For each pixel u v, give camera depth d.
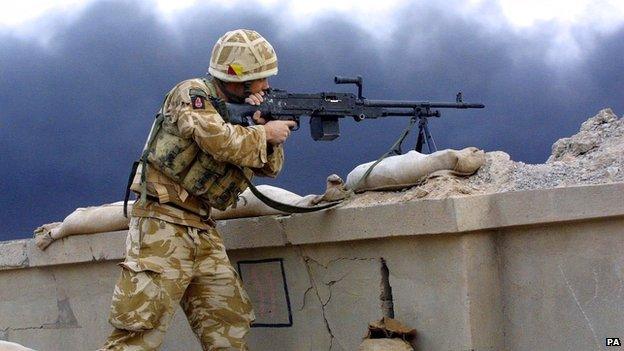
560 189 4.29
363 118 5.14
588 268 4.29
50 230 6.51
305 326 5.26
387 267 4.86
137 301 4.66
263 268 5.44
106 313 6.28
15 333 6.89
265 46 4.82
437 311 4.64
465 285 4.50
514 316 4.57
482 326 4.54
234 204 5.02
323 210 5.04
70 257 6.36
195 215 4.82
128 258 4.77
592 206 4.18
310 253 5.21
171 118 4.69
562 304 4.39
